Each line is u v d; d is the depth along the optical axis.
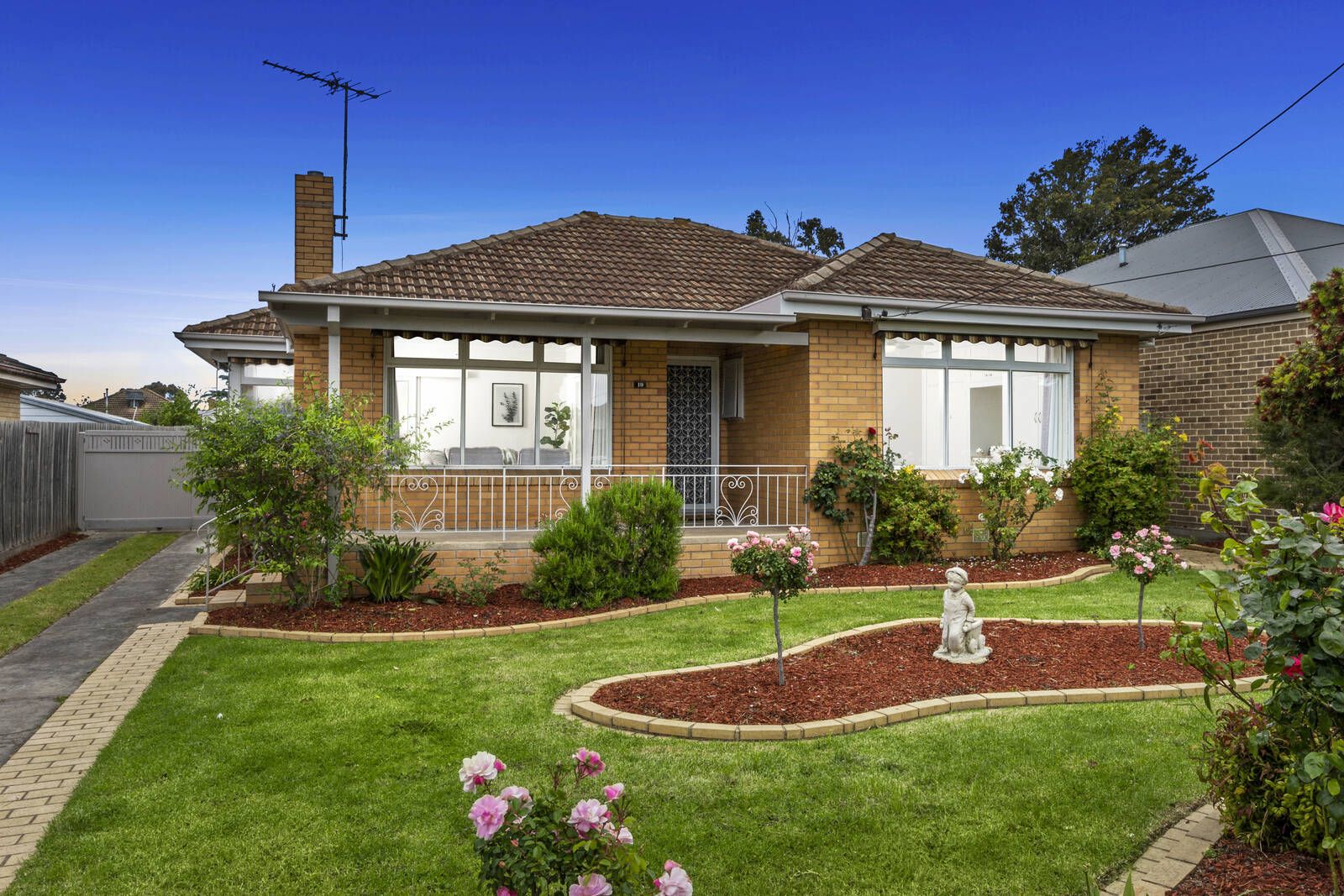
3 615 8.96
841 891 3.54
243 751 5.10
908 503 11.05
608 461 11.93
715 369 13.74
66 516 15.66
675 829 4.07
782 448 11.99
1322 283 9.91
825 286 11.17
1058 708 5.78
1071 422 12.64
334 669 6.84
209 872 3.73
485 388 11.31
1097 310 12.05
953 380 12.13
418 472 10.95
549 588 8.96
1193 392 14.29
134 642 7.84
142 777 4.73
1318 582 3.32
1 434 12.69
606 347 11.93
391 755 5.02
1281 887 3.41
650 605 9.12
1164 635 7.58
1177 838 3.92
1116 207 40.22
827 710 5.64
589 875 2.46
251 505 8.57
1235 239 15.99
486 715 5.71
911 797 4.38
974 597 9.49
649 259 13.20
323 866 3.78
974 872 3.67
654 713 5.61
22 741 5.42
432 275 10.96
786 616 8.53
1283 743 3.68
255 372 15.18
